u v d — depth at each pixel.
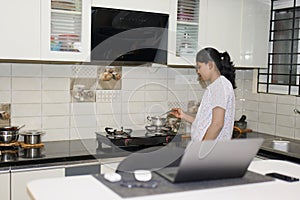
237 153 1.51
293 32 3.53
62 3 2.70
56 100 3.13
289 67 3.58
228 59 2.41
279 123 3.57
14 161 2.42
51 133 3.14
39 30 2.62
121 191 1.42
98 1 2.78
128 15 2.88
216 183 1.54
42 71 3.06
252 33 3.55
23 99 3.02
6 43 2.52
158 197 1.38
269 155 2.93
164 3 3.03
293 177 1.71
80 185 1.51
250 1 3.50
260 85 3.84
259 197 1.42
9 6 2.51
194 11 3.20
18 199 2.43
